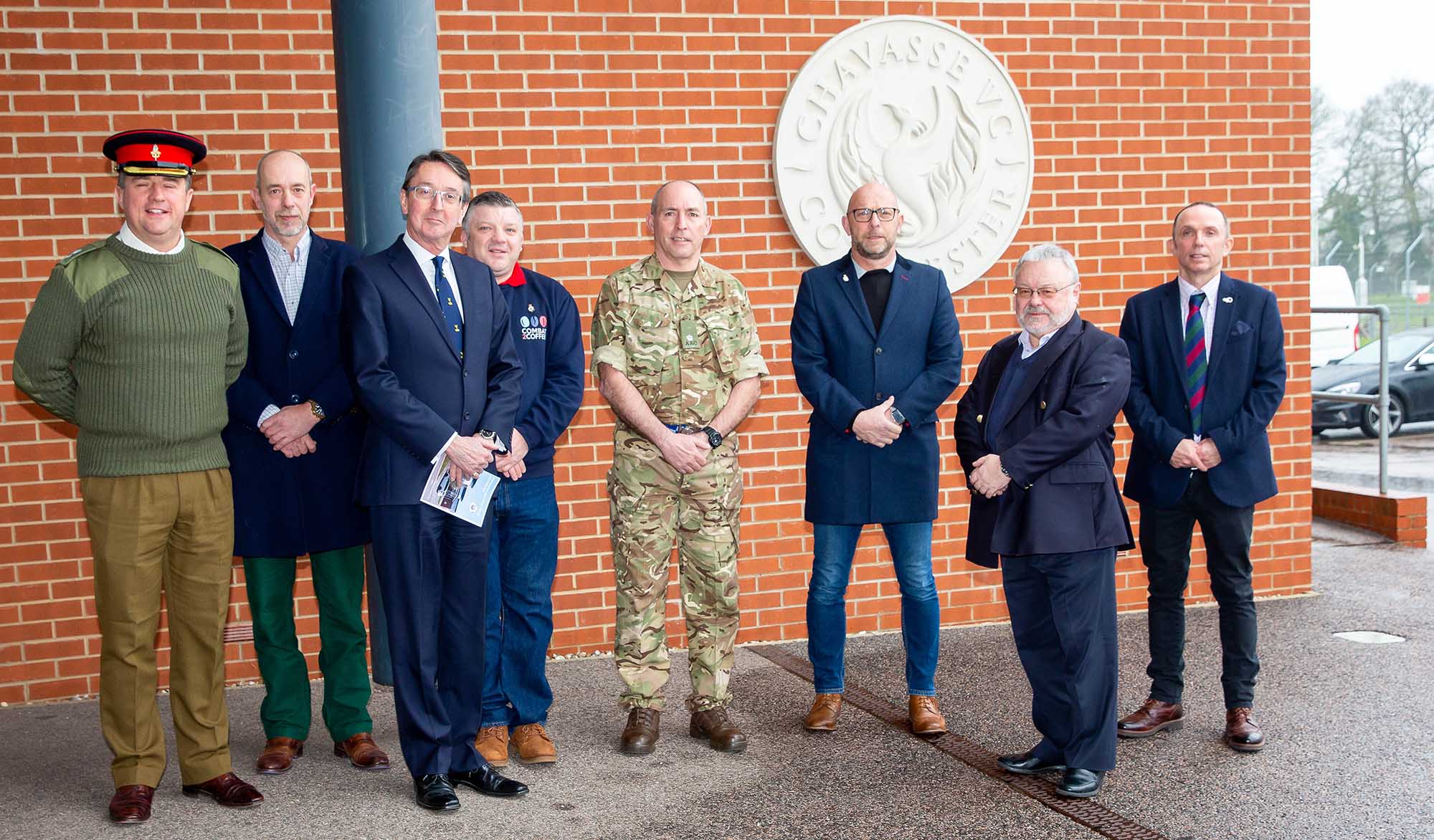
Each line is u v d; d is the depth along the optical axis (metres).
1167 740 4.33
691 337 4.24
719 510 4.33
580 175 5.56
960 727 4.55
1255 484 4.20
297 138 5.27
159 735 3.85
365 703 4.32
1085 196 6.19
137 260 3.62
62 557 5.20
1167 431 4.25
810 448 4.60
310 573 5.43
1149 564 4.43
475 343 3.80
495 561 4.20
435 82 4.74
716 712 4.43
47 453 5.16
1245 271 6.43
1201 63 6.28
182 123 5.16
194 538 3.81
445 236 3.76
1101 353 3.79
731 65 5.70
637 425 4.22
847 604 6.01
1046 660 3.95
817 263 5.83
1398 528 7.90
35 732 4.75
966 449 4.05
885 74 5.84
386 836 3.60
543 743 4.24
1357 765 4.03
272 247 4.13
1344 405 14.23
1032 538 3.74
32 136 5.05
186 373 3.70
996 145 5.99
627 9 5.56
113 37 5.08
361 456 3.90
